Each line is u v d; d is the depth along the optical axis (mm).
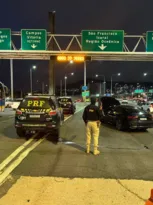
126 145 10445
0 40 21641
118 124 14922
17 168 6945
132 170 6906
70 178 6102
